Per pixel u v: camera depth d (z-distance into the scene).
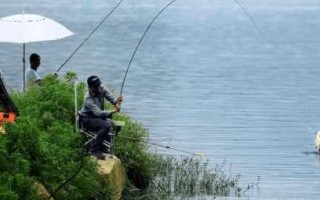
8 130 19.16
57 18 112.00
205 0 159.88
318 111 44.44
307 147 35.09
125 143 25.88
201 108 44.22
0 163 18.38
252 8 143.38
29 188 18.47
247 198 26.67
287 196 27.30
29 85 26.61
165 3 148.62
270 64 67.88
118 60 66.50
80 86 25.77
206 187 27.17
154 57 69.94
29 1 141.00
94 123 23.27
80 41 81.56
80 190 20.66
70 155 21.22
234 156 32.97
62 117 23.98
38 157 19.59
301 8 144.62
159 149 33.31
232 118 41.66
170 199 25.66
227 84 54.59
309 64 68.25
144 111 42.72
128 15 120.94
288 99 48.62
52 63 62.72
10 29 25.91
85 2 143.62
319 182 29.17
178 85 53.28
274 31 100.69
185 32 96.56
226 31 99.38
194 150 33.66
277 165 31.55
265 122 40.94
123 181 24.11
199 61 68.12
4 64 60.09
